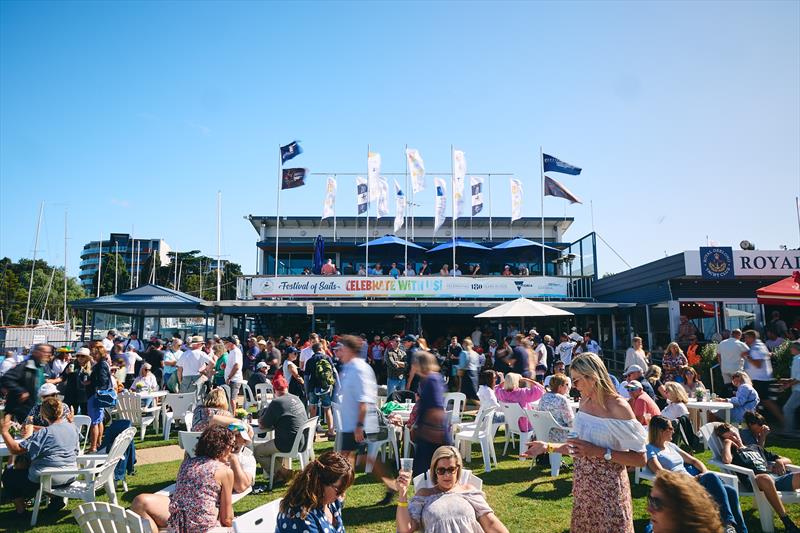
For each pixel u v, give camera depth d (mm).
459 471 4055
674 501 2725
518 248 28516
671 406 9047
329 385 10820
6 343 26891
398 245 25953
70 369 12297
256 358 15953
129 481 7785
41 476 6246
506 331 25266
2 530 5984
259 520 3941
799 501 5660
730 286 17781
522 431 8977
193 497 4375
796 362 10367
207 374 12578
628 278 20312
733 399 9602
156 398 12359
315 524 3633
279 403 7492
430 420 5750
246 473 6098
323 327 25500
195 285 62875
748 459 6078
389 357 14109
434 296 22281
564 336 19094
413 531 3934
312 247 28203
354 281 22266
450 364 16875
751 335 11445
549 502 6582
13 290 68125
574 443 3629
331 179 25375
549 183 23984
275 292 22172
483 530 3854
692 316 18172
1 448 6570
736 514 4926
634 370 9328
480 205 26406
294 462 9039
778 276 16719
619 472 3631
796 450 8891
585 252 24391
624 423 3551
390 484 6445
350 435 6289
